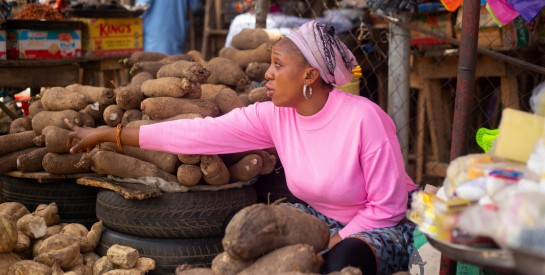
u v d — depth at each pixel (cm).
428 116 520
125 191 305
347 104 253
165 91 340
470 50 233
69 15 572
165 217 309
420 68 509
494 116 516
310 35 247
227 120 280
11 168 356
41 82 516
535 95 190
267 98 356
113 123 345
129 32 589
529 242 139
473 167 175
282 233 203
